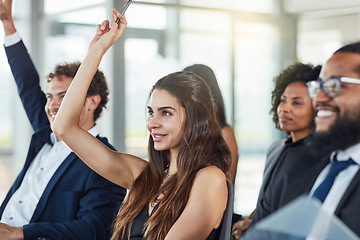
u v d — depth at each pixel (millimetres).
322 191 1105
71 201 2113
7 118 4969
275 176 1650
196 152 1567
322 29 5164
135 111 4562
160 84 1624
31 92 2475
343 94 998
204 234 1496
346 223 1054
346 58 1012
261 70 5238
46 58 4715
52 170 2184
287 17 5273
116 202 2139
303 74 1854
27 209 2180
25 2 4777
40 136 2338
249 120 5172
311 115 1805
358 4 4754
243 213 5070
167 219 1532
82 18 4414
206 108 1587
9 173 4996
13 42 2480
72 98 1731
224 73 5074
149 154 1740
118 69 4461
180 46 4824
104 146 1798
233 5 5062
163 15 4707
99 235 2035
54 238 1958
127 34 4535
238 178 5141
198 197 1512
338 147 1030
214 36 5008
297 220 754
